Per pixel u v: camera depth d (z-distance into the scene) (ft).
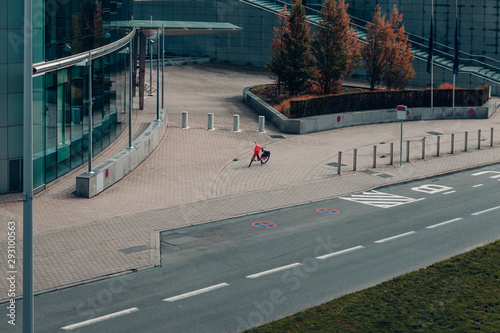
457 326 43.21
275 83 149.28
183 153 99.09
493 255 58.23
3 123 75.56
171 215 70.49
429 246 61.93
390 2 187.52
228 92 149.79
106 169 79.92
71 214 69.51
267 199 77.82
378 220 70.59
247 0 181.98
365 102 133.18
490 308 46.39
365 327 42.78
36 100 76.07
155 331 42.80
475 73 172.55
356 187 84.74
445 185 87.71
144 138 96.37
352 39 147.13
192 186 82.43
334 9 136.36
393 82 148.25
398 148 109.81
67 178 84.23
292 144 108.88
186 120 115.03
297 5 132.36
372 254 59.36
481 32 184.14
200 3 181.68
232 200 76.95
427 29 186.91
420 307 46.37
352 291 50.34
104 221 67.46
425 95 141.79
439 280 51.93
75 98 87.61
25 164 36.96
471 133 124.57
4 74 74.95
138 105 131.34
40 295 48.70
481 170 97.50
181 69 173.27
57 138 82.58
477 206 76.89
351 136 117.91
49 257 56.65
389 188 85.61
